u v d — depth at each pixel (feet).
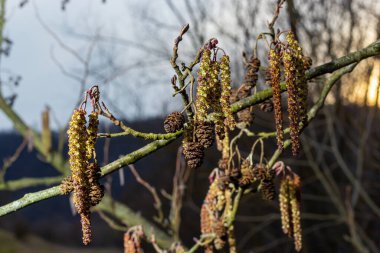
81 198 5.27
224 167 7.75
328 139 31.07
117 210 14.79
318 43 29.25
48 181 16.49
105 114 5.52
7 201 63.62
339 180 31.68
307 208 33.35
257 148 29.22
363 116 23.61
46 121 16.56
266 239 35.12
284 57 5.61
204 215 8.29
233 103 7.21
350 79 26.50
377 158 30.45
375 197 31.01
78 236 76.48
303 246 31.30
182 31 5.53
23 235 73.51
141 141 44.75
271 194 7.59
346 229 32.01
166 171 43.80
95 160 5.55
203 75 5.48
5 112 16.78
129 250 8.45
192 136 5.76
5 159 16.19
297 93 5.70
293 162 27.27
